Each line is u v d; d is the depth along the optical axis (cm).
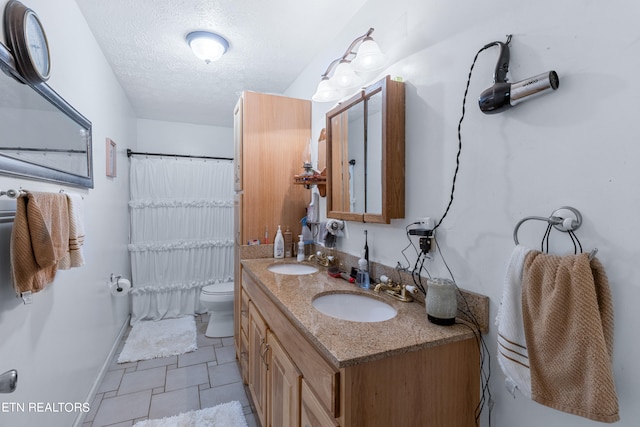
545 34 81
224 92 278
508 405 91
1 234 99
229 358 240
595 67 71
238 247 235
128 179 304
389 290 130
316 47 205
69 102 150
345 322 100
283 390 119
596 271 69
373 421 82
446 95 110
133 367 225
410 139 127
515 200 89
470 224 102
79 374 162
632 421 67
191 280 331
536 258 77
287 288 139
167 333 281
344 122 164
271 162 227
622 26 67
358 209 151
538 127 83
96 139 194
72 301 153
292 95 262
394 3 138
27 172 107
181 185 327
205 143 365
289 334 115
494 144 94
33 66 104
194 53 204
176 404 183
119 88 257
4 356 97
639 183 65
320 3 160
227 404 183
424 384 88
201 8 163
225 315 283
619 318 68
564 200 77
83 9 164
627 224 67
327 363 87
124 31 184
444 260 112
